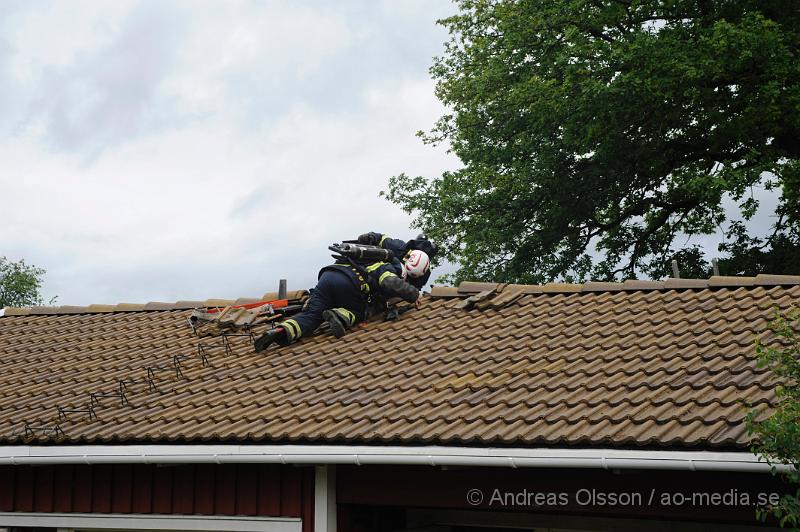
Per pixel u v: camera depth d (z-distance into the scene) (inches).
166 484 475.8
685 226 1365.7
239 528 457.7
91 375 571.8
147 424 474.9
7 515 506.9
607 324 512.4
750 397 380.8
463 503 415.2
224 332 604.4
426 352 516.7
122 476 485.7
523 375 456.1
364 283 579.5
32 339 682.2
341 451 415.5
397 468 431.5
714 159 1290.6
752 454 339.9
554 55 1251.8
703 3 1232.2
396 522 471.2
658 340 470.9
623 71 1170.0
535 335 514.0
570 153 1283.2
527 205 1327.5
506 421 405.1
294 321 567.8
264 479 455.8
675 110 1173.1
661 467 357.1
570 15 1250.6
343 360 528.7
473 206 1322.6
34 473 505.4
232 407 479.8
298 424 444.1
